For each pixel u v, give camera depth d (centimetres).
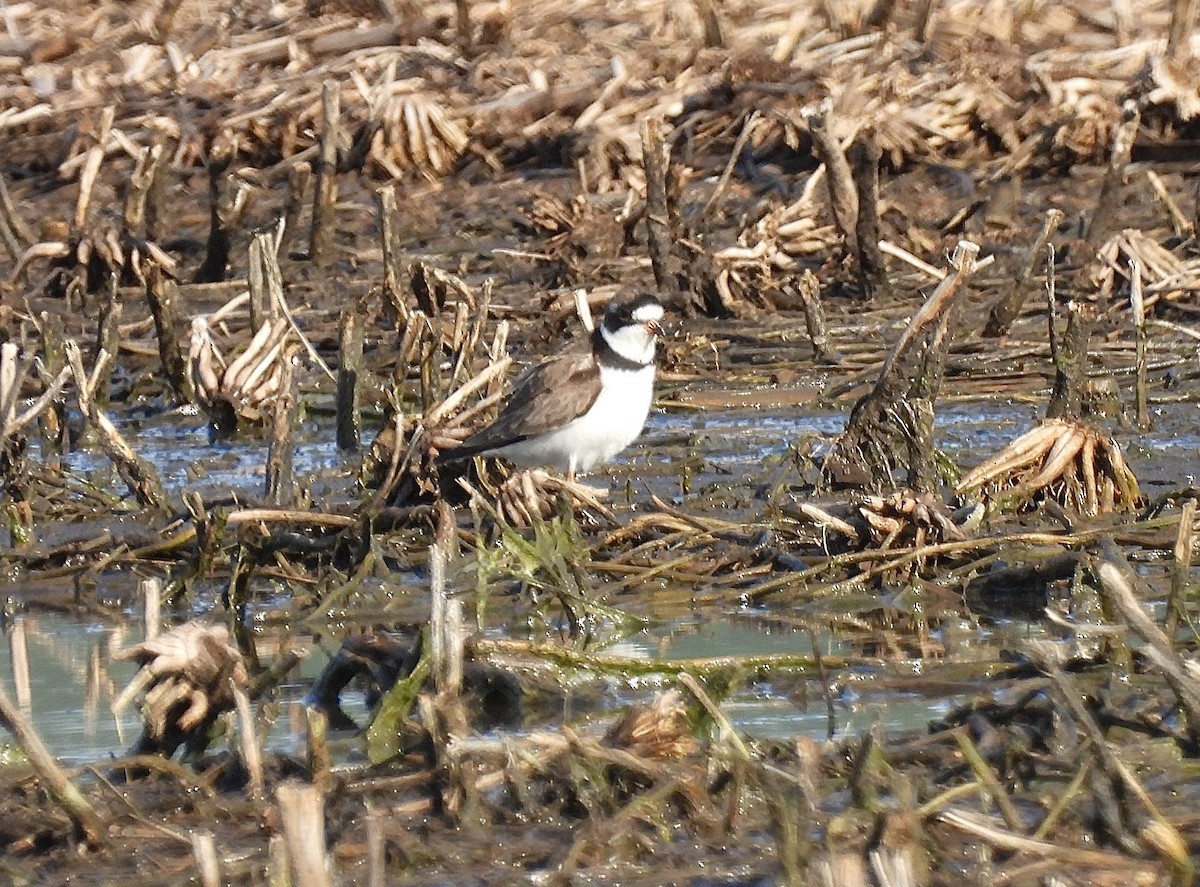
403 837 805
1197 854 764
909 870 687
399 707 943
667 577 1258
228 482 1537
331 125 2147
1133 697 943
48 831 828
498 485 1436
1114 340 1823
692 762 875
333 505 1402
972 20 2533
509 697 1009
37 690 1088
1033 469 1336
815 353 1830
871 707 994
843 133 2292
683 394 1761
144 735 941
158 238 2238
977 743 890
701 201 2248
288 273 2144
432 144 2384
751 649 1112
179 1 2741
